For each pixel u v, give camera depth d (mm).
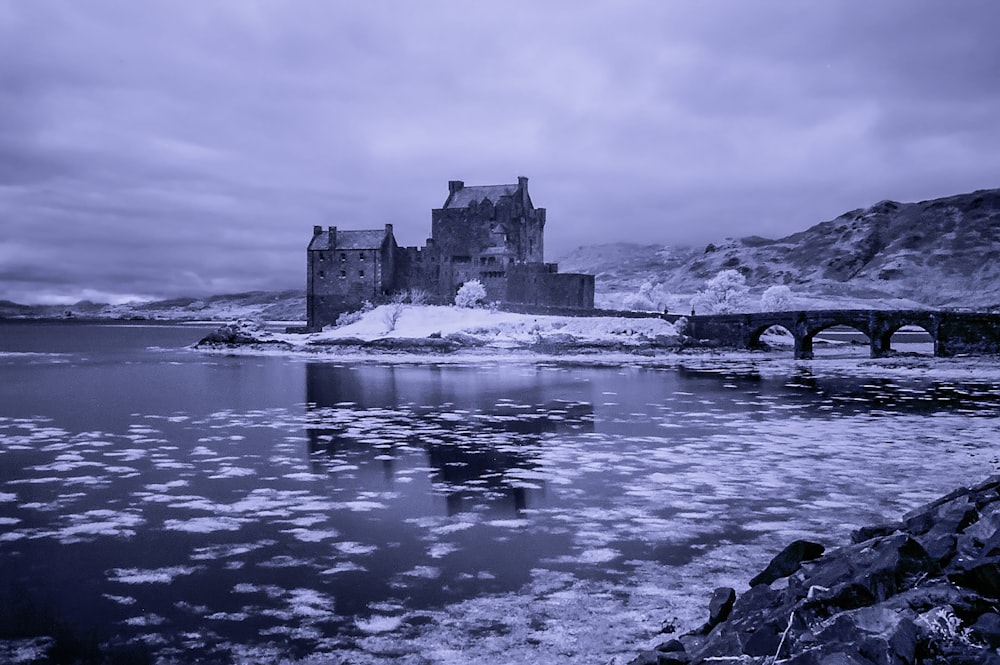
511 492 30312
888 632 10859
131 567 21672
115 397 63000
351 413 53344
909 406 55875
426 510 27688
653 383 74375
